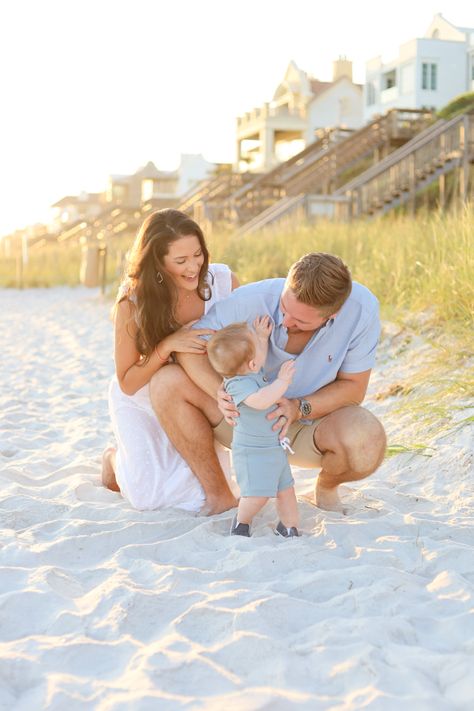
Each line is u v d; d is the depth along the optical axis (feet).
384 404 17.24
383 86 131.34
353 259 29.96
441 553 9.43
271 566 9.23
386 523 10.51
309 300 9.59
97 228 106.73
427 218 33.35
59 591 8.57
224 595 8.30
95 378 23.99
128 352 11.20
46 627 7.82
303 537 10.19
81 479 13.00
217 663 7.04
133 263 10.77
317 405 10.62
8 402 20.33
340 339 10.57
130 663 7.04
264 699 6.38
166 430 11.33
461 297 19.86
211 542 10.08
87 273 62.69
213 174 136.15
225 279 11.38
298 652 7.22
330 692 6.63
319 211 52.29
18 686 6.80
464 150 56.65
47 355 29.68
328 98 135.13
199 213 66.85
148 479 11.42
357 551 9.60
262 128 130.82
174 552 9.79
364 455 10.57
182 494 11.46
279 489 10.38
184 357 10.98
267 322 10.53
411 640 7.44
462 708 6.34
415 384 17.34
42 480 13.43
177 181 179.22
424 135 62.64
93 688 6.66
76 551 9.93
